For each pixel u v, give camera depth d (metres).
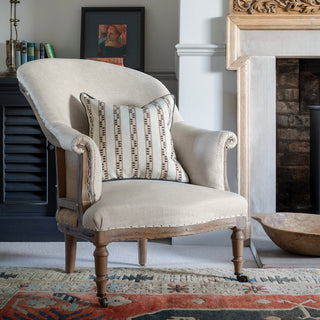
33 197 2.59
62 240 2.61
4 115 2.56
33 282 1.81
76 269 2.01
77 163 1.63
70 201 1.66
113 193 1.57
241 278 1.81
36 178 2.58
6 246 2.48
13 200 2.58
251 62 2.52
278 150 3.17
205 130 1.88
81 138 1.50
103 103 1.84
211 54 2.56
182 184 1.75
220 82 2.57
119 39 2.98
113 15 3.00
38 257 2.27
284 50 2.51
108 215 1.46
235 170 2.59
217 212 1.64
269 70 2.51
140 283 1.80
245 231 2.51
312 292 1.69
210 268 2.02
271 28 2.49
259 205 2.55
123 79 2.05
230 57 2.50
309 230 2.34
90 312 1.49
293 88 3.11
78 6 3.04
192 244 2.58
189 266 2.13
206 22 2.56
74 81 1.92
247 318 1.45
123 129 1.79
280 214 2.37
